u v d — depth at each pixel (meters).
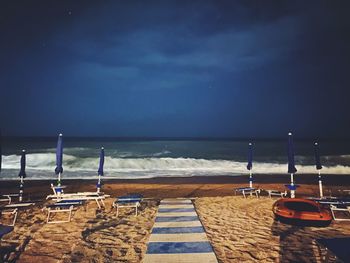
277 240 6.64
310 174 21.61
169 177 19.78
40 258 5.52
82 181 17.48
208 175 21.08
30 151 40.50
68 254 5.72
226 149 55.53
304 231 7.36
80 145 63.97
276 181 18.08
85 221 8.23
